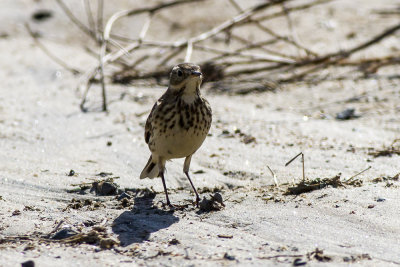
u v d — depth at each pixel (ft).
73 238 25.89
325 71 62.08
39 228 27.37
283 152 39.29
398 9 76.33
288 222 26.94
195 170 36.86
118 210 30.12
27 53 71.61
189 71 29.30
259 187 33.19
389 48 65.46
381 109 49.03
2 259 23.68
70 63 67.72
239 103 53.67
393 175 33.09
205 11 83.15
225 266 22.30
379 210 27.48
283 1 65.10
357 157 37.27
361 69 60.49
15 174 35.70
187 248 24.50
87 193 32.91
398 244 23.91
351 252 23.24
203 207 29.78
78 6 87.51
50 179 34.86
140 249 24.58
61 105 53.21
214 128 45.88
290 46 69.05
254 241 25.00
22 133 44.96
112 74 62.90
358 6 80.38
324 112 49.52
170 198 32.27
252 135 43.62
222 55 61.87
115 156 39.81
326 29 72.79
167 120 29.86
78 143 42.93
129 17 81.46
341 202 28.96
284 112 50.24
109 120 48.83
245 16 63.62
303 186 31.32
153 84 61.41
